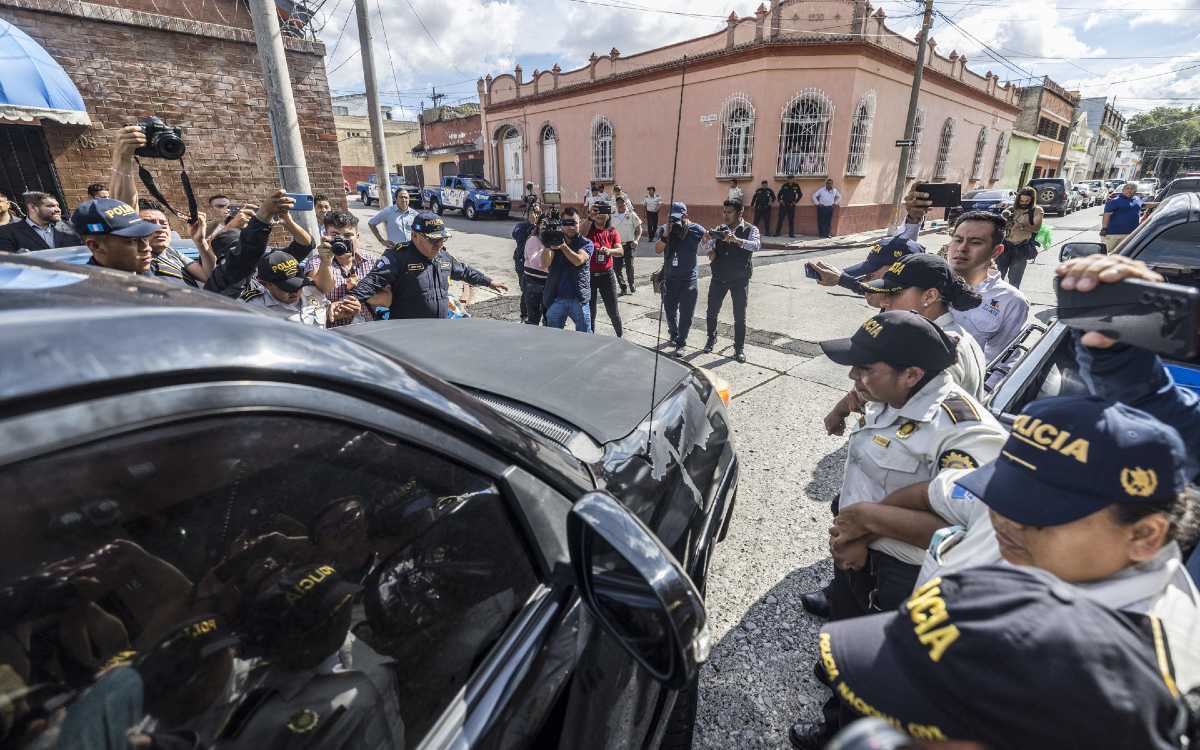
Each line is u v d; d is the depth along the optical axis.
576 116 18.17
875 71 14.19
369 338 2.29
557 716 0.92
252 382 0.65
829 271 2.48
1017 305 2.55
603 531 0.85
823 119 13.86
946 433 1.36
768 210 14.16
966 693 0.58
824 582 2.44
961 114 19.20
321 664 0.72
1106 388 1.23
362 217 18.38
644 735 1.18
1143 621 0.66
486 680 0.85
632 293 8.28
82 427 0.51
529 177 20.66
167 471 0.59
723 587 2.42
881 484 1.52
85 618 0.55
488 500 0.97
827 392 4.50
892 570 1.45
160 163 6.28
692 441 1.79
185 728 0.60
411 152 31.17
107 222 2.20
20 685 0.51
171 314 0.63
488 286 4.05
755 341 5.86
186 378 0.59
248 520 0.68
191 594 0.63
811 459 3.48
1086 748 0.54
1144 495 0.68
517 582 0.97
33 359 0.50
